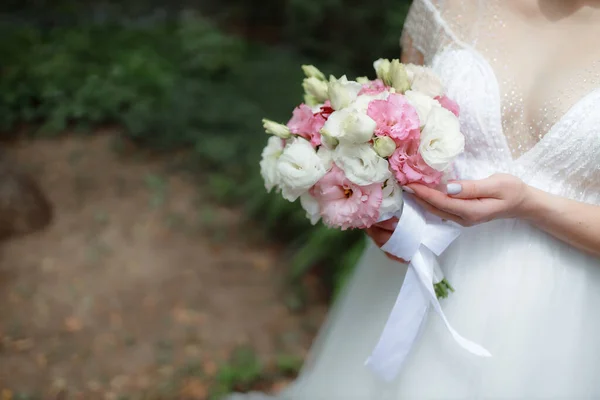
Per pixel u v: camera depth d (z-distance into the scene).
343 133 1.36
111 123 5.20
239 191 4.41
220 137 5.01
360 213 1.40
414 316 1.59
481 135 1.59
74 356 3.17
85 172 4.68
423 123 1.39
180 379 3.07
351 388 1.90
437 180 1.40
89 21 6.62
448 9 1.74
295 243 4.03
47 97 5.16
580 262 1.61
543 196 1.50
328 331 2.32
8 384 2.97
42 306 3.48
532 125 1.56
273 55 6.33
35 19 6.46
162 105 5.25
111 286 3.68
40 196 4.21
